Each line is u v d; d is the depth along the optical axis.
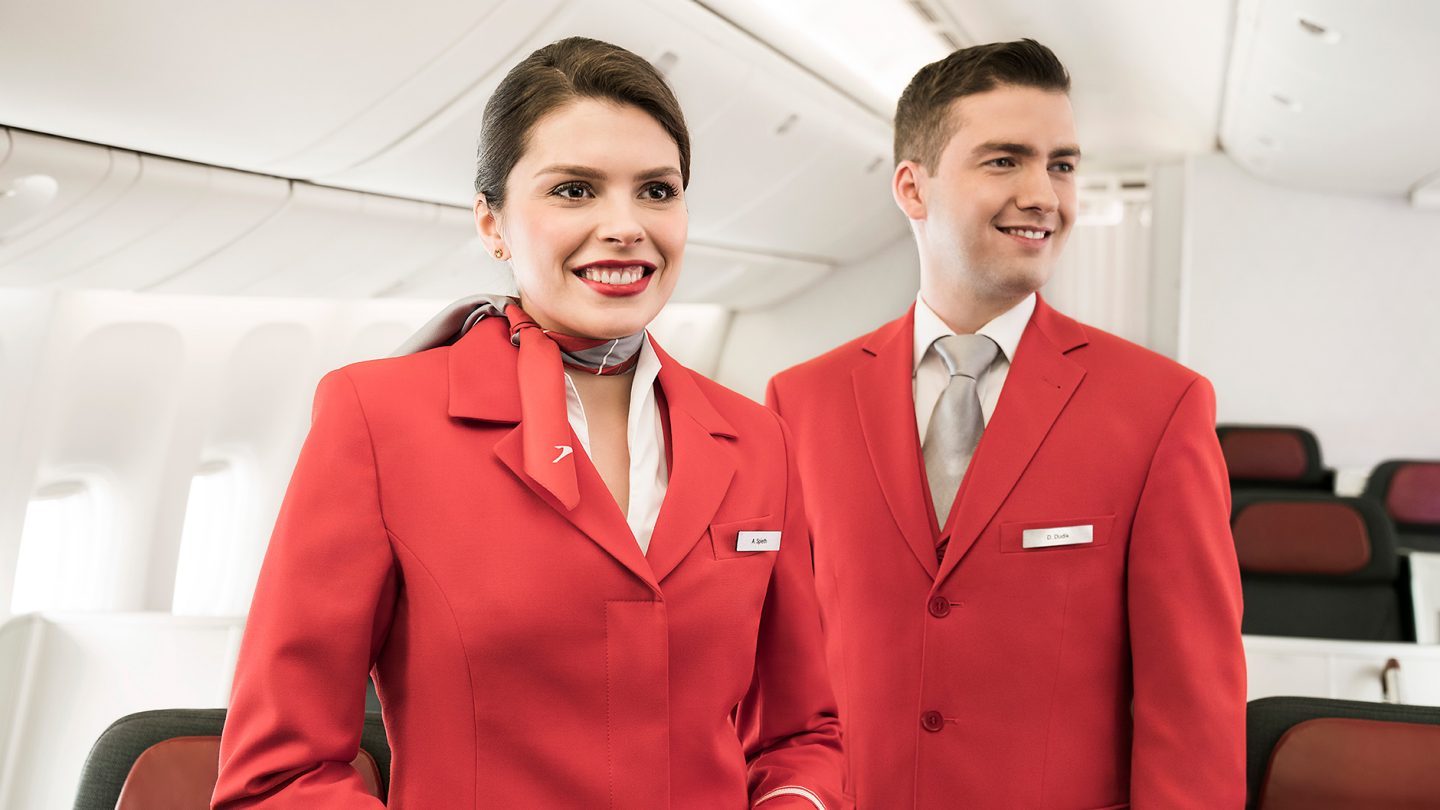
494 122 1.00
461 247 3.77
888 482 1.47
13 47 1.86
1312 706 1.61
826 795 1.06
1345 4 3.55
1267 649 2.36
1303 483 6.11
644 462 1.05
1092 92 5.77
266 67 2.23
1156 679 1.33
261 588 0.95
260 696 0.90
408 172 3.01
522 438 0.97
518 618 0.93
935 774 1.40
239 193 2.73
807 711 1.14
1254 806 1.58
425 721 0.94
